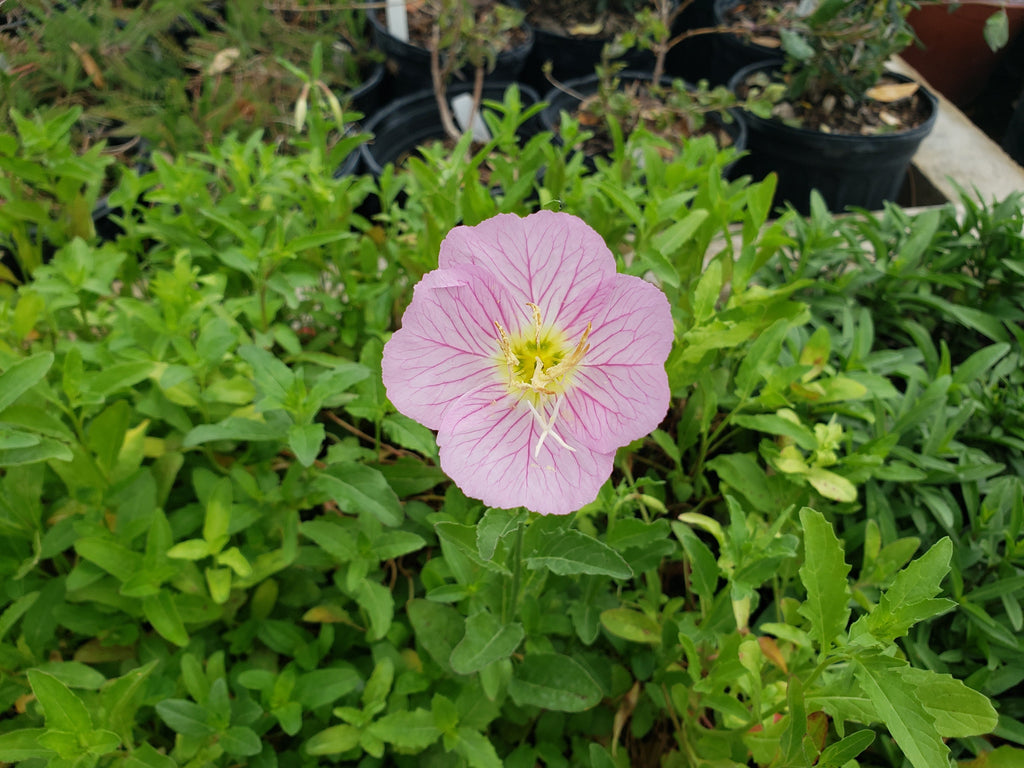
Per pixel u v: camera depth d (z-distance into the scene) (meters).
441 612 0.24
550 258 0.17
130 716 0.21
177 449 0.27
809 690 0.19
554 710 0.23
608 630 0.24
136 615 0.23
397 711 0.23
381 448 0.30
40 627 0.23
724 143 0.56
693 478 0.30
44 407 0.25
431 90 0.59
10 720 0.23
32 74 0.46
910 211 0.50
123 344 0.26
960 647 0.26
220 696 0.21
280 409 0.24
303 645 0.25
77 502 0.26
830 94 0.56
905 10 0.52
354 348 0.32
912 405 0.30
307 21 0.62
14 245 0.37
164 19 0.50
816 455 0.26
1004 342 0.32
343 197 0.31
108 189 0.47
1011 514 0.27
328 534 0.24
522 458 0.17
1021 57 0.72
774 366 0.27
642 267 0.27
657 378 0.16
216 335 0.25
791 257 0.37
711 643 0.24
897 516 0.28
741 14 0.67
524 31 0.65
